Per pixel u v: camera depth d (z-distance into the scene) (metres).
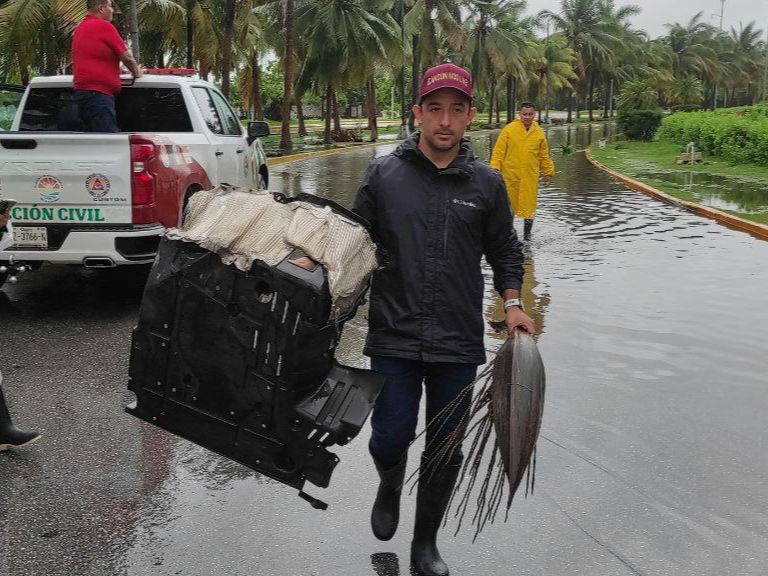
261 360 2.85
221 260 2.84
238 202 2.94
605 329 7.00
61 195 7.23
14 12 18.91
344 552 3.53
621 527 3.77
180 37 27.33
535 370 2.77
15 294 8.28
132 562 3.44
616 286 8.56
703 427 4.95
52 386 5.62
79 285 8.71
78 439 4.75
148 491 4.10
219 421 2.96
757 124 25.58
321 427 2.85
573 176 22.53
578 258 10.09
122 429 4.90
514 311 3.13
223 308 2.86
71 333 6.91
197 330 2.90
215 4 34.62
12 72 20.39
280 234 2.85
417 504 3.33
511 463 2.70
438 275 3.11
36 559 3.45
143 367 3.02
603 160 28.41
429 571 3.33
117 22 21.48
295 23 40.50
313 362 2.84
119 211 7.25
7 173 7.21
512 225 3.29
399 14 48.41
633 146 38.06
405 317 3.13
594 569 3.43
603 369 5.99
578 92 95.25
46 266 9.69
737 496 4.08
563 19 90.31
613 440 4.75
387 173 3.15
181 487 4.15
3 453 4.54
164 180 7.46
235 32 36.03
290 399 2.86
